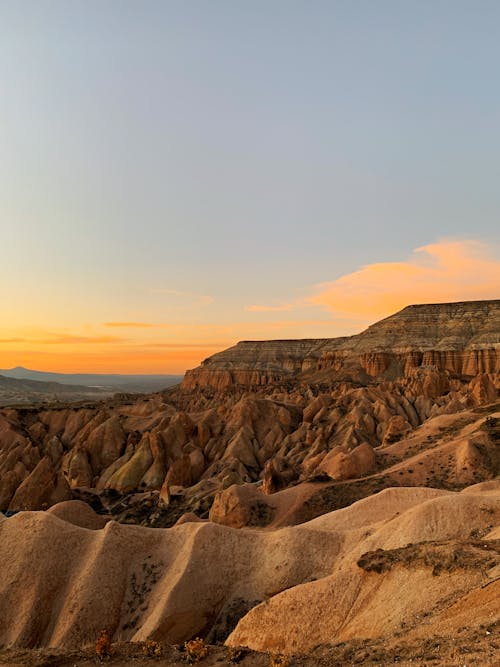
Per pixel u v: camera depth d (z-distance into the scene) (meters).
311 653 24.11
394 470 69.50
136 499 89.88
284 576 38.88
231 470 94.19
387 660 18.55
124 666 21.78
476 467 64.69
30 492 83.81
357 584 30.28
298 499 65.69
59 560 41.97
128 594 40.31
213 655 22.16
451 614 21.66
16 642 36.78
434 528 37.56
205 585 39.66
